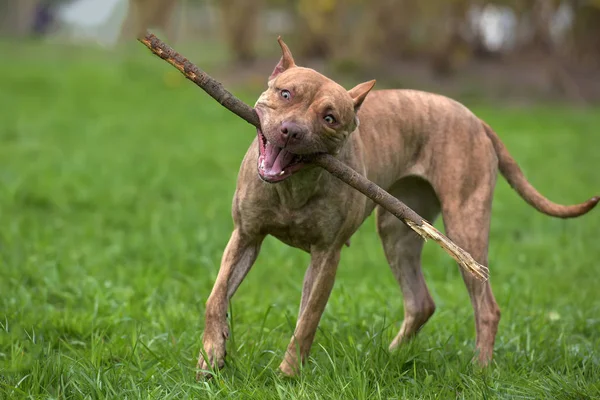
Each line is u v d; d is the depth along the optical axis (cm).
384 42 3072
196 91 2848
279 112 580
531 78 3098
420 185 743
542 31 3144
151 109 2506
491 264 1083
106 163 1661
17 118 2225
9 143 1872
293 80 585
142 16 2792
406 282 753
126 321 757
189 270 971
